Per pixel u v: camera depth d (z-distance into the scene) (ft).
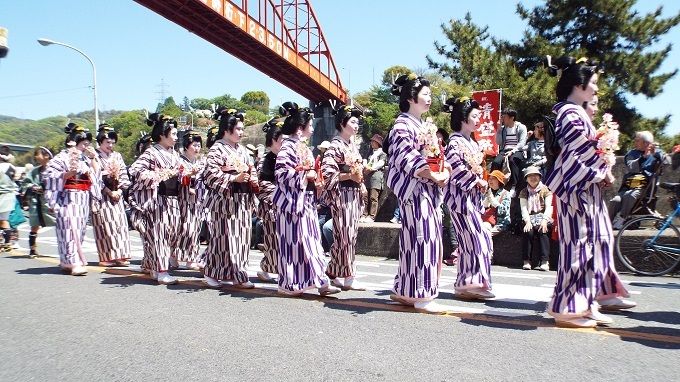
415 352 12.69
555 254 26.08
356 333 14.34
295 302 18.30
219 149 20.93
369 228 32.07
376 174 35.73
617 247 24.21
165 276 22.34
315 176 19.21
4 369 12.37
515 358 12.12
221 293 20.15
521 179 28.66
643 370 11.23
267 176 21.31
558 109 14.65
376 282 22.72
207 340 13.99
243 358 12.56
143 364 12.41
